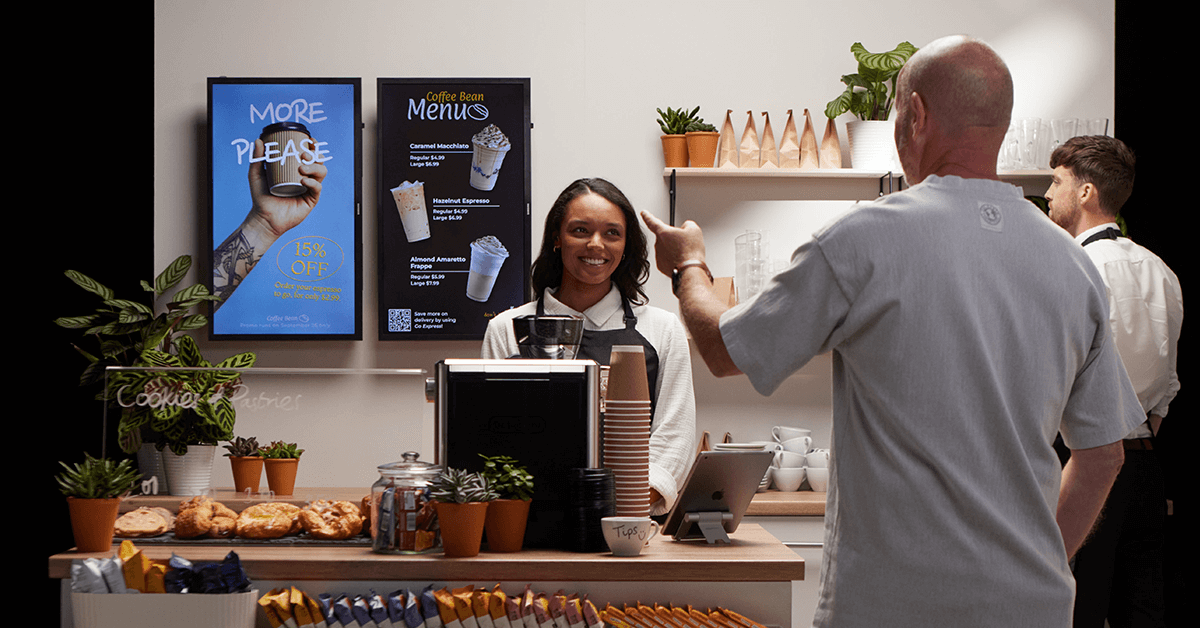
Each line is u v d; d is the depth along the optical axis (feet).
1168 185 12.85
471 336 11.69
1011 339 4.12
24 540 12.80
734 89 12.09
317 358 11.84
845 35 12.11
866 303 4.10
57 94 12.37
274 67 11.84
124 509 5.64
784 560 5.23
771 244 12.08
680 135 11.64
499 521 5.33
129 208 12.37
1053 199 9.93
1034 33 12.19
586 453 5.60
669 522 5.90
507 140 11.75
